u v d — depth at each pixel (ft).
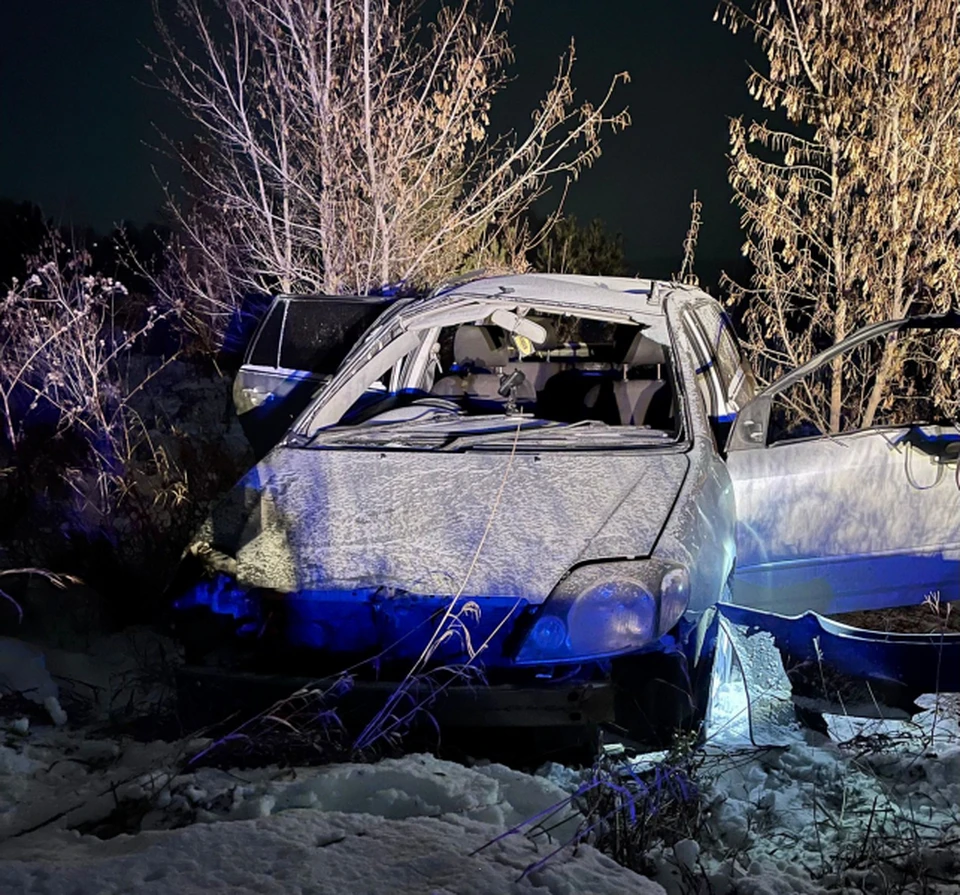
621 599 11.54
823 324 28.63
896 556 15.74
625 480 13.60
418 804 10.25
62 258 34.94
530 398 19.42
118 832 9.88
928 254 26.12
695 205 29.86
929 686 12.01
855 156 25.73
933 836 10.39
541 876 8.79
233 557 12.75
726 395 17.29
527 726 11.13
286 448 15.28
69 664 14.34
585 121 29.76
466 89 29.91
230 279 34.63
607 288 17.65
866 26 25.73
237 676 11.54
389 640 11.76
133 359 39.58
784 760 11.94
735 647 12.59
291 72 30.37
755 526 14.93
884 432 15.81
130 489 20.02
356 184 30.86
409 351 17.66
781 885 9.32
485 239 34.17
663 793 10.56
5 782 10.69
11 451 22.48
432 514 13.07
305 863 8.85
